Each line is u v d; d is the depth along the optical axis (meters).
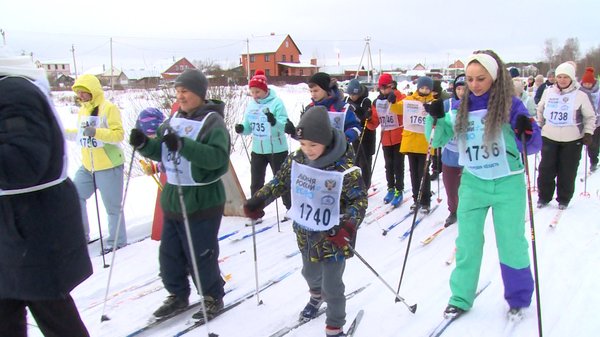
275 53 50.38
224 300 3.58
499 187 3.05
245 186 7.03
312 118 2.65
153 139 3.14
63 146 2.09
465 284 3.23
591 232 4.86
